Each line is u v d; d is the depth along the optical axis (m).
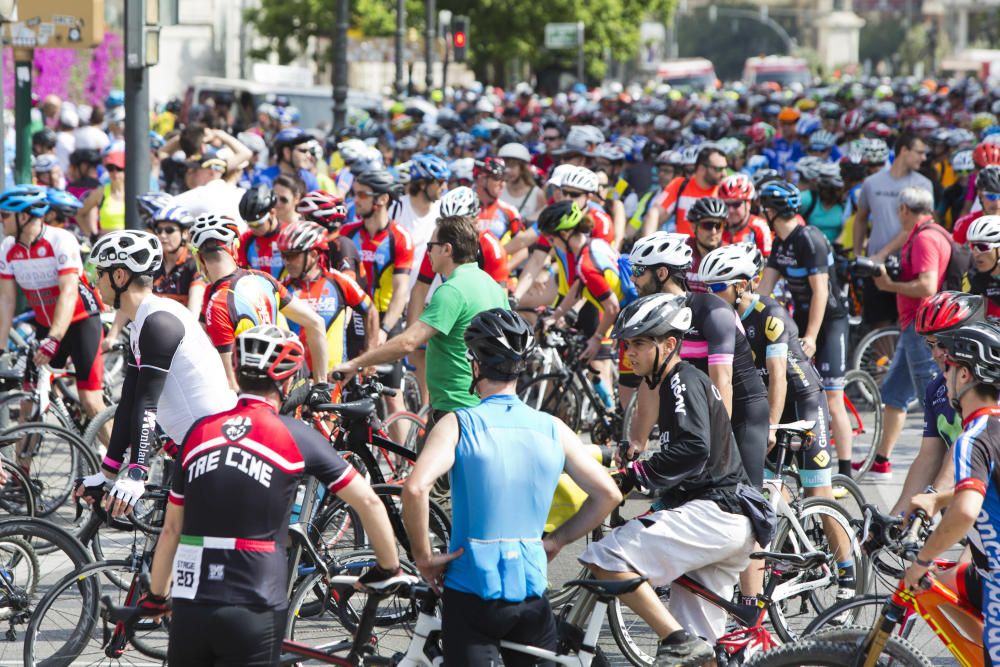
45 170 34.75
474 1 101.00
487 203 25.45
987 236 18.22
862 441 22.67
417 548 9.80
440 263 15.61
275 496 9.29
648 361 11.41
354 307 17.80
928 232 20.61
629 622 13.23
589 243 20.73
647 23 123.31
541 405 21.92
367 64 133.75
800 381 15.61
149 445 12.50
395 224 20.84
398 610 12.90
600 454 12.53
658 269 14.22
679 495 11.59
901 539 10.26
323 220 18.78
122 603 12.66
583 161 32.19
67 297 18.45
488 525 9.80
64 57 70.12
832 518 13.88
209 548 9.20
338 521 13.55
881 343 25.19
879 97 74.19
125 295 14.46
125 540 16.33
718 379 13.70
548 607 10.03
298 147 27.23
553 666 10.10
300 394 13.66
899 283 20.64
